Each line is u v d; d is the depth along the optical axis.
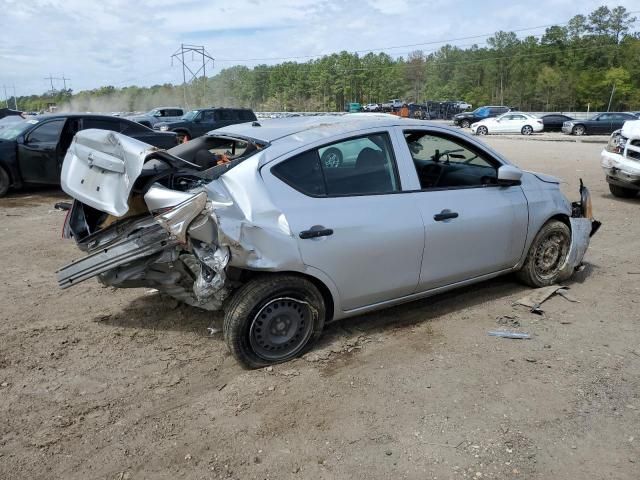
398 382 3.55
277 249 3.43
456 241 4.27
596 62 83.50
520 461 2.81
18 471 2.74
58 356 3.92
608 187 11.51
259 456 2.86
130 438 3.01
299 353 3.85
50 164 10.33
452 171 4.51
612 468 2.77
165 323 4.47
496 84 94.19
